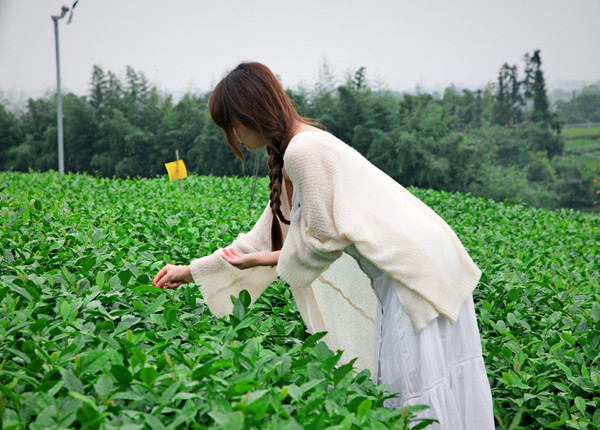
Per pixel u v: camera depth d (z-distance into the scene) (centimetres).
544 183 3697
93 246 340
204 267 276
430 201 932
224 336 239
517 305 356
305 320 281
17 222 365
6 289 242
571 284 440
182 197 703
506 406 288
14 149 3616
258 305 305
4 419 167
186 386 181
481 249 541
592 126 5181
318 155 231
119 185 805
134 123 3472
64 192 642
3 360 206
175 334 229
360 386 210
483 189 3058
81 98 3512
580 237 752
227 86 240
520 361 288
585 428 246
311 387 186
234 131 249
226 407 172
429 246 234
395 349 237
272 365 209
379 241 230
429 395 227
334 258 240
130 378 182
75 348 203
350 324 283
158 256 370
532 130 4116
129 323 232
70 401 173
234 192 833
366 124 2928
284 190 275
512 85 4506
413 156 2823
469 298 247
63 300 248
